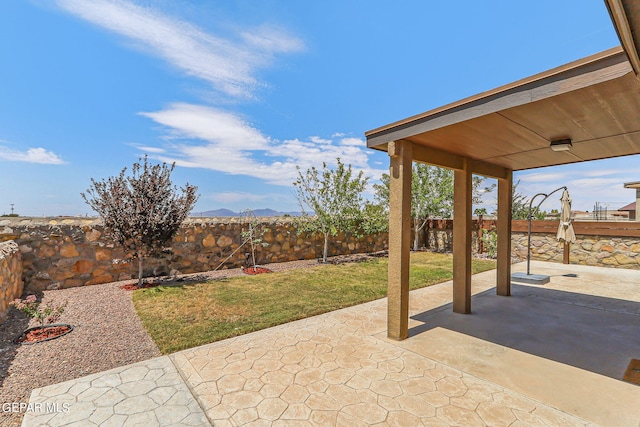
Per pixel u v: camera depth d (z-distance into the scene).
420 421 2.11
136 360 3.10
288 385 2.58
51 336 3.65
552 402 2.34
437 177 12.09
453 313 4.61
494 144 3.71
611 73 1.89
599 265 9.12
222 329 3.92
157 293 5.72
